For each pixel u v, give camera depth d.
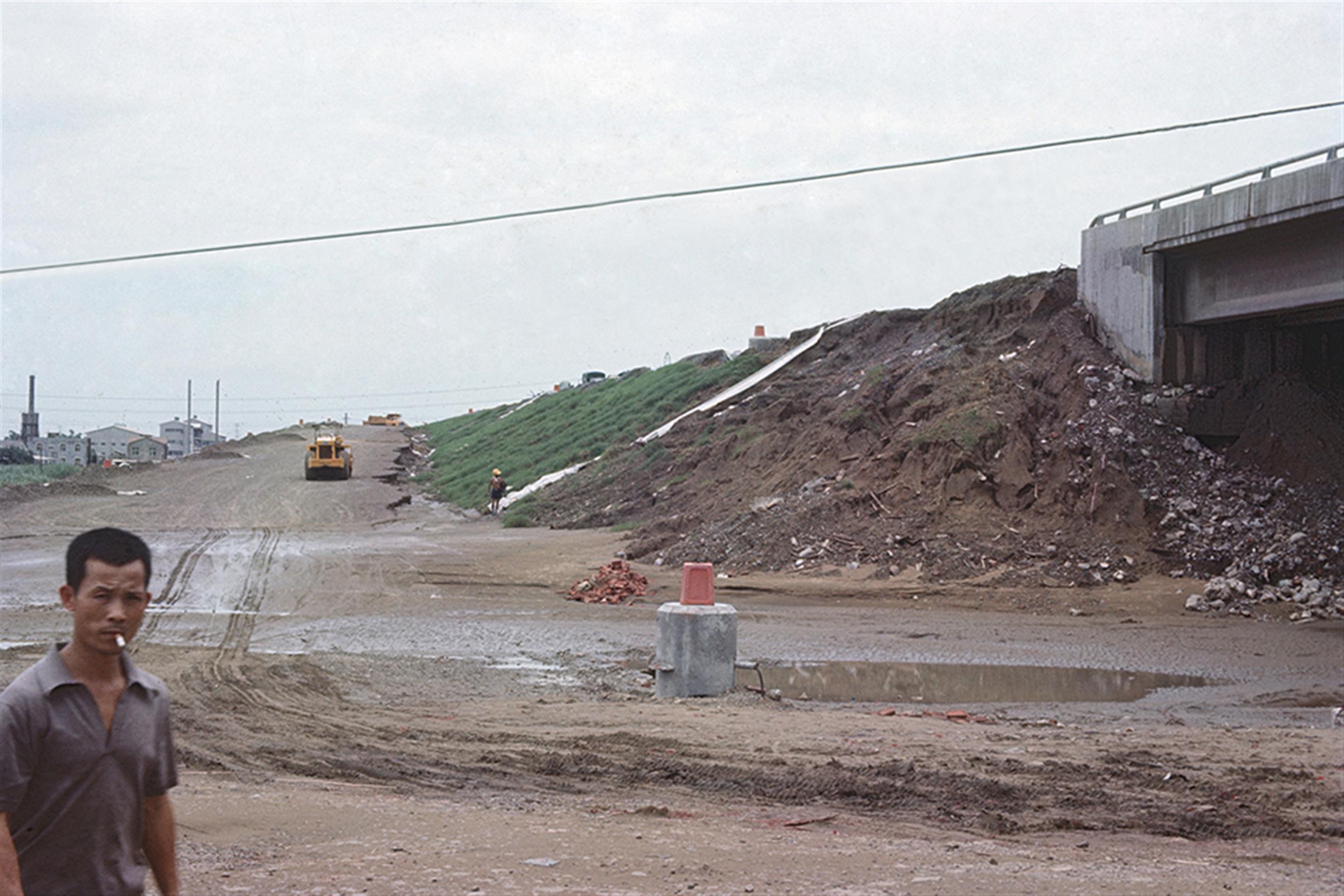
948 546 28.33
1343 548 26.20
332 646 19.31
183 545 36.59
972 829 7.92
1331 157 27.45
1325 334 32.88
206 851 6.61
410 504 56.94
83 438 154.38
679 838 7.14
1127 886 6.08
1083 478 29.61
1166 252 32.75
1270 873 6.67
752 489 37.50
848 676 16.86
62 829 3.14
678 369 69.94
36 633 20.42
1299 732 11.75
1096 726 12.38
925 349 42.31
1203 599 24.14
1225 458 30.75
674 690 14.45
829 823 7.95
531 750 10.55
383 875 6.00
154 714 3.37
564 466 58.06
